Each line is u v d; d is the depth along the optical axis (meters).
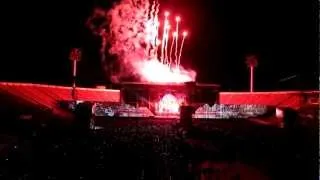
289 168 14.06
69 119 22.45
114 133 20.09
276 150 16.41
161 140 18.20
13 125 19.97
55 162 13.91
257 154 15.94
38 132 18.83
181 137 19.34
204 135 20.28
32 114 22.19
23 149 15.11
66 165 13.70
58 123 21.66
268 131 21.47
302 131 19.50
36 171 13.10
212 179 12.98
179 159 14.70
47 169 13.32
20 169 13.23
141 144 16.98
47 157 14.33
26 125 20.22
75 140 17.27
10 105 23.16
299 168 14.09
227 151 16.27
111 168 13.60
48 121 21.83
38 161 13.93
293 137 18.81
